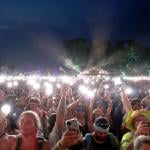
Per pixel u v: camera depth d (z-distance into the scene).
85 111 3.34
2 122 1.89
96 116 3.27
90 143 2.24
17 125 2.87
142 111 2.09
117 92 5.34
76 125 1.54
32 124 1.83
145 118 2.06
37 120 1.85
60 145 1.53
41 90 5.88
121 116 3.66
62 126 2.16
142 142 1.47
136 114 2.10
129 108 2.80
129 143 2.08
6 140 1.87
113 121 3.73
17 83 7.18
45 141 1.86
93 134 2.26
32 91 5.12
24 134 1.83
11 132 2.76
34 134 1.84
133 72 23.75
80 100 3.37
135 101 3.27
